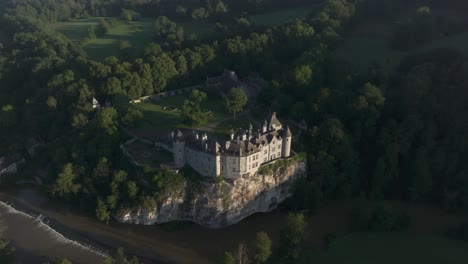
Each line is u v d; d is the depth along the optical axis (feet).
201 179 597.93
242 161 572.92
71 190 640.17
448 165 643.45
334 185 643.45
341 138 650.84
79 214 632.38
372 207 641.40
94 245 575.38
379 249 550.77
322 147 654.53
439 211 633.61
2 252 520.42
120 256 494.59
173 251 567.18
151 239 587.68
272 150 614.75
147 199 591.78
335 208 643.45
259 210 629.92
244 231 602.03
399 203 654.53
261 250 509.76
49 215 632.79
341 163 653.71
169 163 618.44
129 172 629.51
